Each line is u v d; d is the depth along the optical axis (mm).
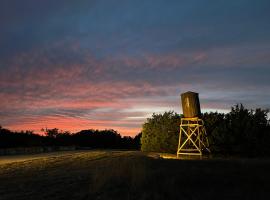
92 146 38875
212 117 24516
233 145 22844
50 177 14875
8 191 12789
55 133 40594
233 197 11289
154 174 13188
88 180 13453
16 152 27859
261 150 22328
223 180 13156
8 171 17219
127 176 13133
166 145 24516
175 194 11250
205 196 11305
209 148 22969
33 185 13430
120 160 17109
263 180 13188
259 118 23328
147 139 25656
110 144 39281
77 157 20219
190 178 13195
